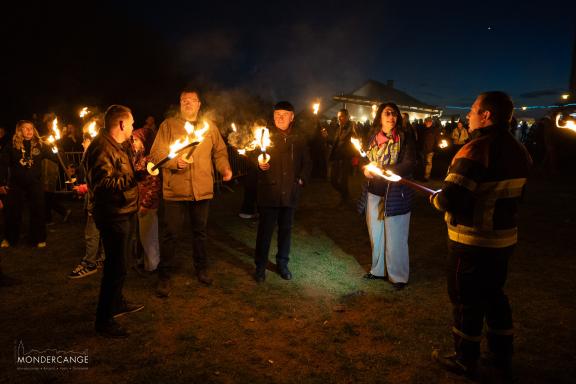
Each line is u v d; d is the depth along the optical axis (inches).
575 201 362.0
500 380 116.0
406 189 172.6
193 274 189.9
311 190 420.5
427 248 232.1
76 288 174.7
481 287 112.0
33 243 227.5
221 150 178.9
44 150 261.4
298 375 117.4
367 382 114.9
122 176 130.8
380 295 169.6
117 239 133.6
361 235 257.3
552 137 538.0
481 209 108.1
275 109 176.6
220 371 118.8
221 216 306.7
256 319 149.0
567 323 147.7
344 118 325.7
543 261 210.8
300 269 198.4
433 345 133.0
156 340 134.9
